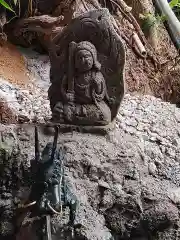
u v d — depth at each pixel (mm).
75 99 1566
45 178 1217
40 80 2043
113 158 1479
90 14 1517
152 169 1542
